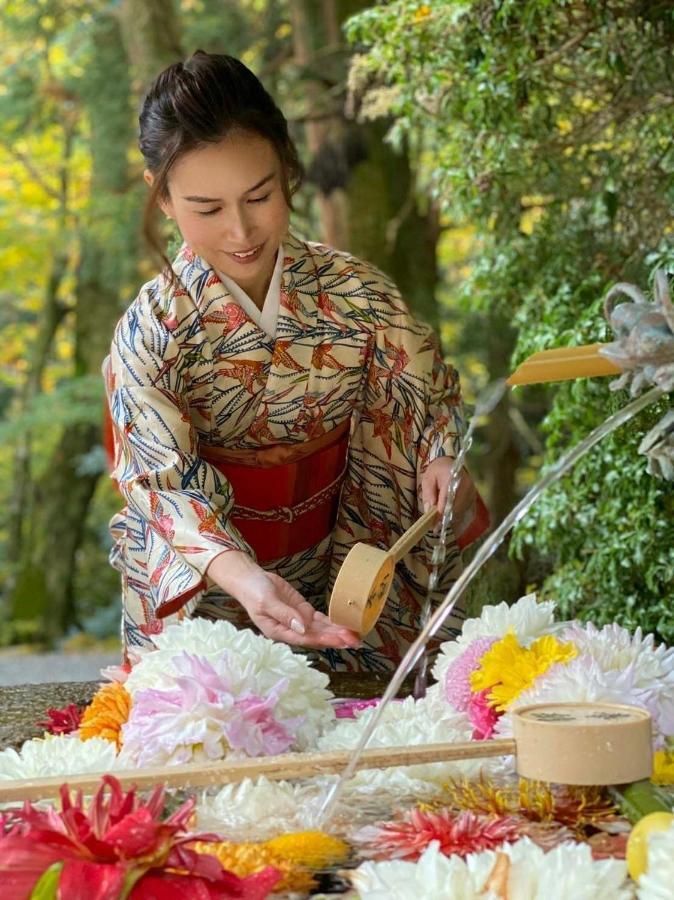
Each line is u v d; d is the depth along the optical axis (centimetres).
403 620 263
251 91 211
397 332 247
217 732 151
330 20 641
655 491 278
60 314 1127
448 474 242
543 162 326
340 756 141
